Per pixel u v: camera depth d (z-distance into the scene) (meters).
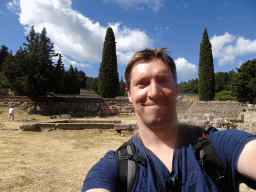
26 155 6.43
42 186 4.20
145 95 0.66
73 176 4.86
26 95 19.55
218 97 41.84
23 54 19.22
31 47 37.59
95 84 66.94
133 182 0.63
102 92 26.05
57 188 4.14
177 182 0.60
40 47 35.47
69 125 11.24
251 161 0.53
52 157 6.42
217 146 0.65
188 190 0.59
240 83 32.41
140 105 0.67
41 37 37.78
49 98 20.05
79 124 11.31
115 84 26.52
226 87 58.44
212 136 0.70
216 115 22.66
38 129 10.89
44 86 18.78
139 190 0.61
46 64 19.00
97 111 21.06
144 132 0.71
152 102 0.64
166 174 0.62
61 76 20.20
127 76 0.77
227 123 11.67
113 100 21.56
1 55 55.78
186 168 0.62
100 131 11.14
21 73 18.86
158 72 0.65
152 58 0.68
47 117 17.39
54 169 5.30
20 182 4.28
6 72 18.61
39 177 4.66
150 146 0.69
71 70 62.97
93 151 7.46
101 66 26.44
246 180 0.57
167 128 0.68
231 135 0.64
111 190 0.59
